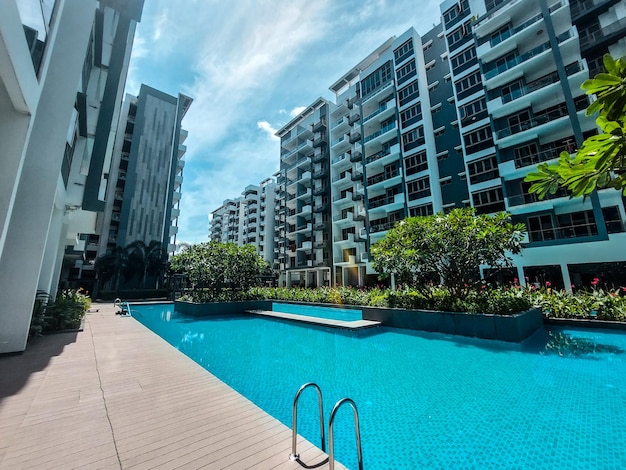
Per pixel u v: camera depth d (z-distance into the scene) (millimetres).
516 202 18828
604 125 2832
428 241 9969
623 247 14906
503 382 5262
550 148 18219
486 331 8422
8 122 5008
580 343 7699
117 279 30203
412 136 26516
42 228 6605
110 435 2979
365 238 30078
